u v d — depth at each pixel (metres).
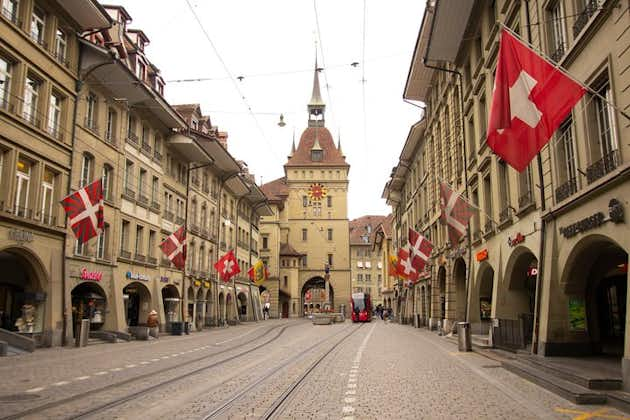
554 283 15.30
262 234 79.12
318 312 61.66
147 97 28.80
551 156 15.62
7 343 18.56
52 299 22.16
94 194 20.89
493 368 14.74
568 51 13.94
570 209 14.35
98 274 26.14
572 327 15.05
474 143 25.53
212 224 46.59
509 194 20.08
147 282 32.16
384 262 80.25
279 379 12.43
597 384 10.11
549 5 15.62
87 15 23.92
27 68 21.00
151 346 23.11
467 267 26.38
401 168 50.50
